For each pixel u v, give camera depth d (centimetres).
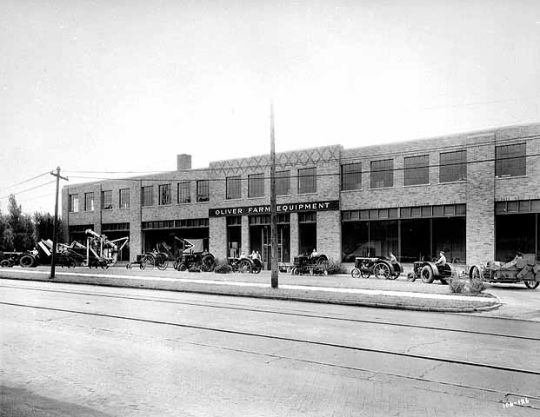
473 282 2002
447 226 3047
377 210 3288
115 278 2764
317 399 641
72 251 4203
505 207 2822
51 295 1961
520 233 2809
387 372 776
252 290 2050
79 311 1468
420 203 3097
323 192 3466
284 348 950
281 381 723
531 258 2252
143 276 2948
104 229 4884
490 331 1141
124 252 4909
